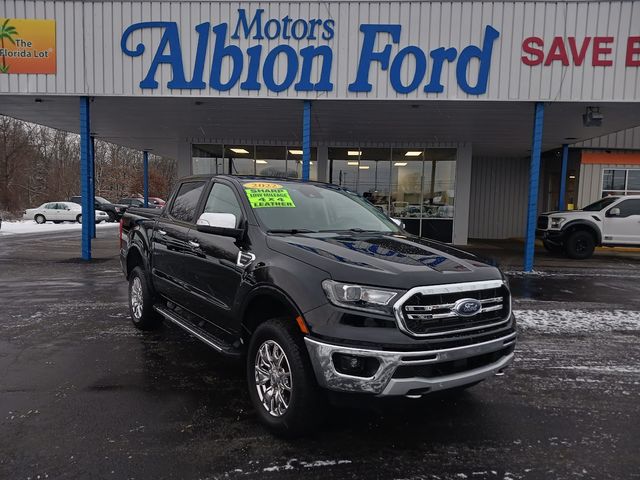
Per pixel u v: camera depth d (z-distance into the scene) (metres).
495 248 16.94
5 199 40.81
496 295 3.27
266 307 3.62
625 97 9.98
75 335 5.55
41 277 9.39
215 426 3.40
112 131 16.75
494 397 4.04
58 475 2.74
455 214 17.28
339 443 3.21
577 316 6.92
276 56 10.30
